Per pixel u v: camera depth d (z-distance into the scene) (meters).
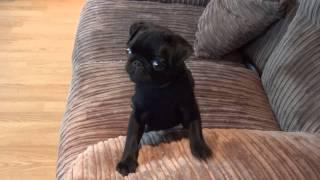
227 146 1.08
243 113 1.50
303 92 1.42
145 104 1.15
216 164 1.00
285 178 0.95
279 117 1.51
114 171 1.03
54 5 3.25
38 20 3.05
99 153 1.11
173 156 1.07
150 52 1.07
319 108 1.34
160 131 1.24
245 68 1.82
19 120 2.15
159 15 2.07
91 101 1.49
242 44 1.87
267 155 1.02
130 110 1.44
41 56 2.66
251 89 1.64
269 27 1.80
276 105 1.54
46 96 2.33
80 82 1.60
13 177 1.84
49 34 2.89
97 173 1.01
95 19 2.01
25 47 2.74
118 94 1.51
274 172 0.96
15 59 2.62
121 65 1.68
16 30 2.91
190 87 1.17
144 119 1.18
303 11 1.60
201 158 1.03
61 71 2.54
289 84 1.49
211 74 1.66
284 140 1.10
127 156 1.07
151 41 1.08
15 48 2.72
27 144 2.01
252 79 1.71
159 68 1.07
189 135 1.13
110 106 1.46
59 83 2.44
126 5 2.13
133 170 1.03
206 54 1.86
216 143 1.10
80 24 2.05
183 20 2.05
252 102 1.57
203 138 1.11
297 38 1.55
